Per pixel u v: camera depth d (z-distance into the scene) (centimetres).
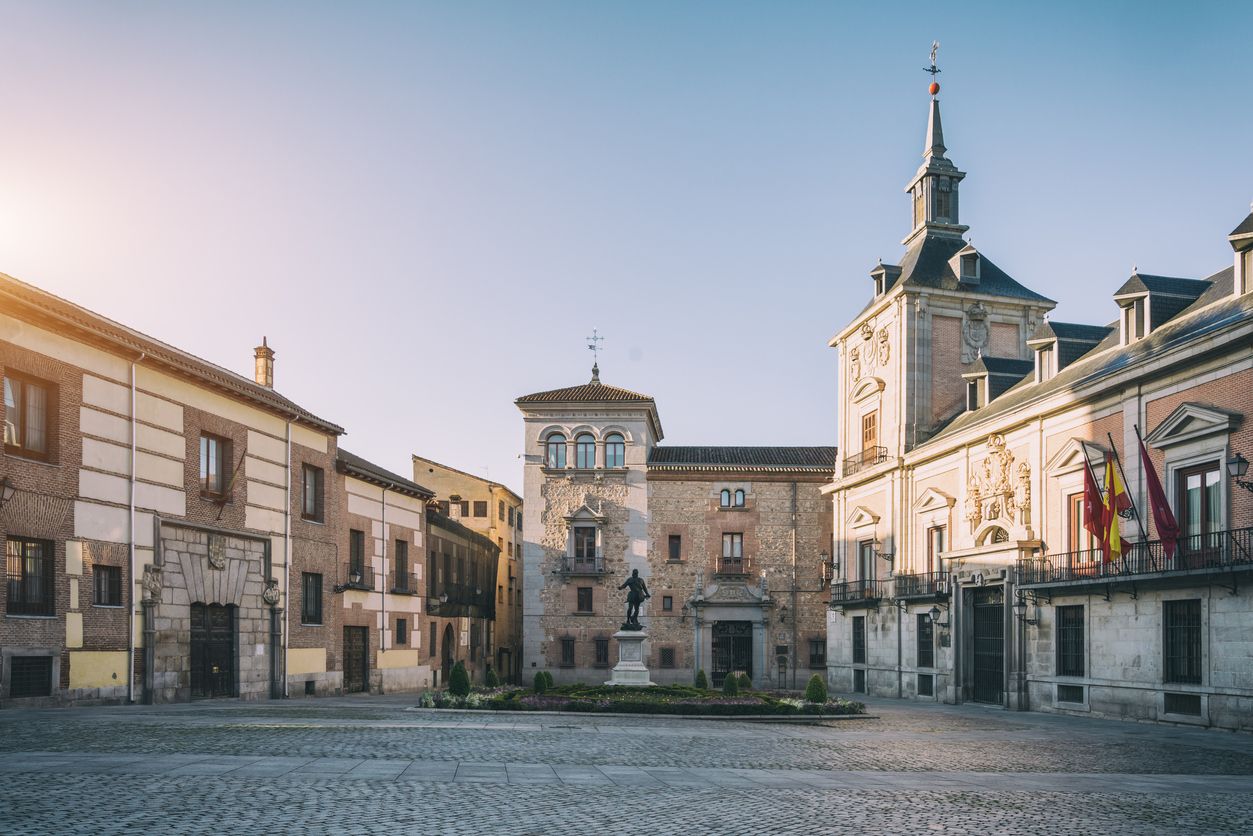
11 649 2369
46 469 2503
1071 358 3894
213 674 3175
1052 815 1137
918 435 4712
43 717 2061
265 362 4125
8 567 2397
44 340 2516
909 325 4778
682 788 1253
